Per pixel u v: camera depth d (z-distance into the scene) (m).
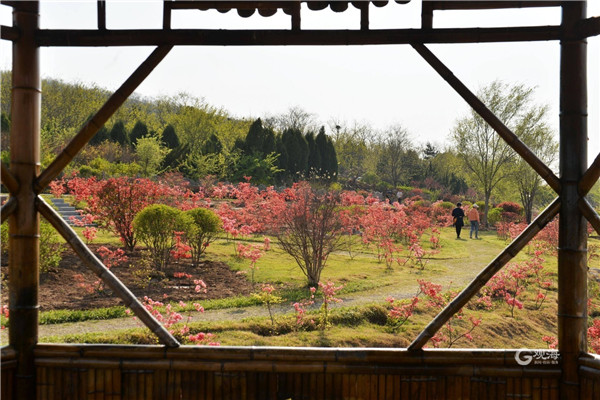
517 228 12.01
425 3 2.84
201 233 8.99
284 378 2.88
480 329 6.25
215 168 21.42
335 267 9.32
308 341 5.41
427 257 11.03
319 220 8.23
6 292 6.20
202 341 5.00
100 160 18.05
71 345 2.90
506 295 7.01
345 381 2.86
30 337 2.90
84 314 5.86
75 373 2.90
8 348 2.87
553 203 2.80
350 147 36.34
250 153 24.91
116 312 5.98
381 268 9.47
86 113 23.25
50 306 6.13
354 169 34.66
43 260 7.38
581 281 2.78
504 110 20.23
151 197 9.91
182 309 6.32
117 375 2.89
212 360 2.88
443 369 2.84
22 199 2.87
